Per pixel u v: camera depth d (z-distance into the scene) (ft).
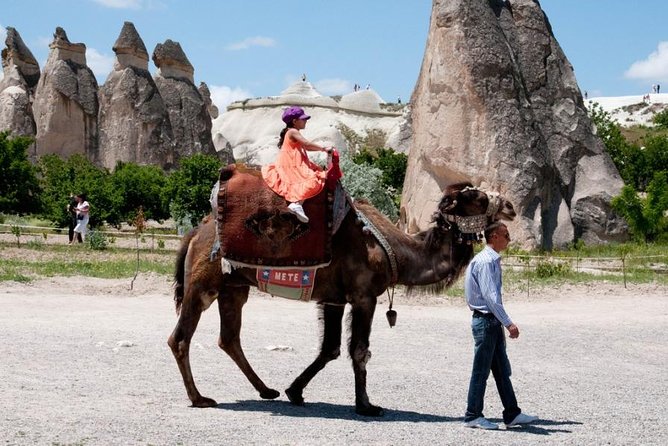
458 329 45.60
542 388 29.71
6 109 217.77
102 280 63.21
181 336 24.82
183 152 229.66
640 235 107.55
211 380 29.01
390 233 25.00
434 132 111.34
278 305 54.95
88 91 221.46
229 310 25.75
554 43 119.55
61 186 139.03
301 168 24.27
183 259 25.84
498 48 110.52
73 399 24.29
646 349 40.68
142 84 222.07
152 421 21.67
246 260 24.08
